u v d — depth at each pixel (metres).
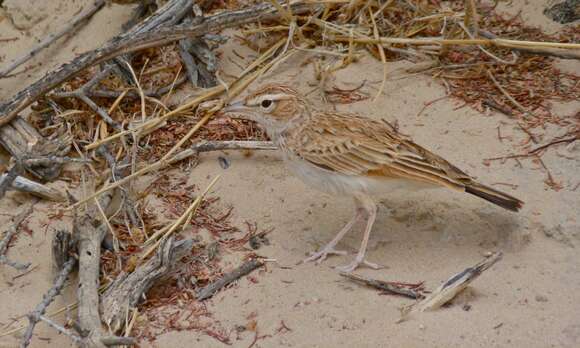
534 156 10.62
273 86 9.79
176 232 10.24
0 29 13.45
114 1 13.07
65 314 9.51
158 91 12.23
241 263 9.72
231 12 12.18
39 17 13.45
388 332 8.55
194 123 11.80
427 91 11.80
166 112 11.92
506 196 9.28
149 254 9.98
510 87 11.71
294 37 12.70
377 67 12.28
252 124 11.75
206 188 10.86
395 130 10.38
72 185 11.19
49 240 10.44
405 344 8.40
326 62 12.38
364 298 9.04
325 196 10.65
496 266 9.33
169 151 11.37
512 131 11.02
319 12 12.82
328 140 9.44
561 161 10.50
